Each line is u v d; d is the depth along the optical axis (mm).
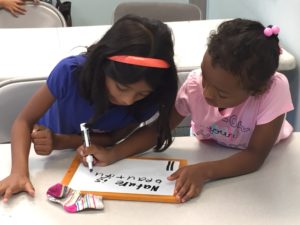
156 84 908
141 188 873
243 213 812
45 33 1723
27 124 1018
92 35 1704
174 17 2064
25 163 928
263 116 979
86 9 3131
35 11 2068
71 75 1022
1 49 1559
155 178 911
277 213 813
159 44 878
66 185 874
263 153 975
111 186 879
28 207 822
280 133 1030
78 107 1071
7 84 1201
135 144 1011
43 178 911
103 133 1111
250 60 838
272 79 934
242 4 1945
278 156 1008
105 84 930
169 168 951
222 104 905
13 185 855
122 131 1118
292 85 1464
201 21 1833
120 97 922
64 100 1063
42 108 1042
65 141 1034
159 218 799
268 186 897
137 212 814
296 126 1472
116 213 811
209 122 1041
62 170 942
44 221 788
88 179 906
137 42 865
